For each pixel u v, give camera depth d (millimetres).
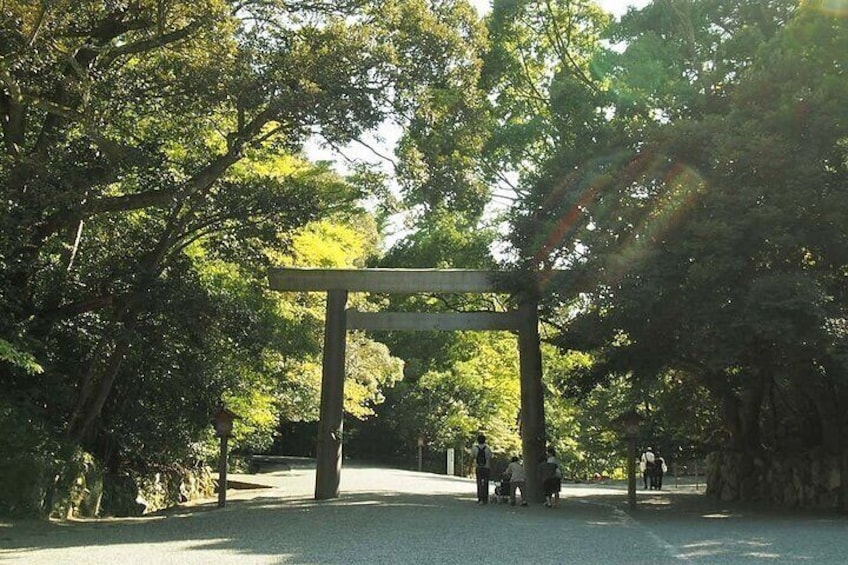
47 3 11695
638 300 14039
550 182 17156
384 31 14141
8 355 11727
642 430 23797
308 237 21250
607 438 36062
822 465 17391
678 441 22812
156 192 14922
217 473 28000
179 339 17422
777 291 12742
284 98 13164
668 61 19156
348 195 18297
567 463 39844
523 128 21562
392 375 31078
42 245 15781
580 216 16062
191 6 12875
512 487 17750
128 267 15805
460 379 38281
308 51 13602
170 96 14641
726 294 13773
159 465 20438
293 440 53438
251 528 12562
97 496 16016
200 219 16625
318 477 19188
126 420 18359
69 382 16594
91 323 16891
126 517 15992
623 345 16125
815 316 12766
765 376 17188
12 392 15297
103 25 14445
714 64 18359
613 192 15516
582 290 15672
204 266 19766
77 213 14531
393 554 9492
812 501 17766
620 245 14969
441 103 14812
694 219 13961
